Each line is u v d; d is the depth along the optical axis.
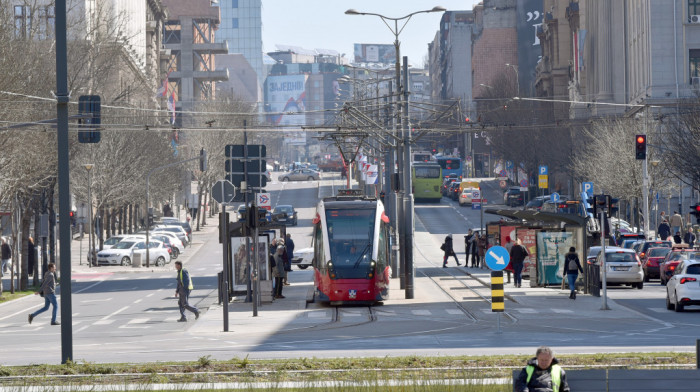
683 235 88.44
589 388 14.98
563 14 187.62
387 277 49.91
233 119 155.12
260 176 49.03
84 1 88.44
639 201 104.62
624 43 141.38
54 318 44.97
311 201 174.50
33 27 66.25
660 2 117.06
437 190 156.88
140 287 68.75
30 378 23.31
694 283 42.75
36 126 59.09
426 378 21.23
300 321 42.62
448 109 57.34
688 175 86.81
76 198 114.06
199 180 147.12
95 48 73.00
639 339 32.22
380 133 66.44
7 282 75.94
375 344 32.38
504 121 163.62
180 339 36.38
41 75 62.25
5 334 40.84
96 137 30.17
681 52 116.50
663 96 115.81
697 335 33.38
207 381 22.53
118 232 126.19
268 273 52.62
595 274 51.75
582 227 54.09
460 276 69.62
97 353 31.64
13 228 63.69
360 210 50.31
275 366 24.48
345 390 20.22
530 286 57.22
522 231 59.91
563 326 37.97
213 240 127.25
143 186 113.38
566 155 137.75
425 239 114.56
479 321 40.97
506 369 22.88
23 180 59.41
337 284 48.25
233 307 50.53
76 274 83.75
